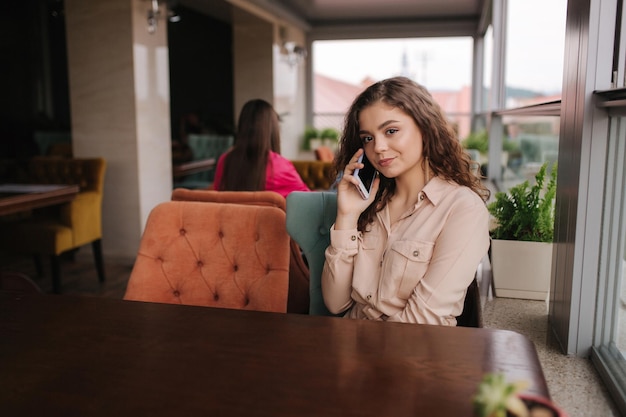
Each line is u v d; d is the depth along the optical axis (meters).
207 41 9.72
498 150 5.16
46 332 1.17
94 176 4.12
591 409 1.17
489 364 0.99
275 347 1.07
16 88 8.82
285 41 8.33
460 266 1.28
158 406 0.86
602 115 1.31
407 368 0.98
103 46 4.54
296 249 2.02
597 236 1.35
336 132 9.13
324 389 0.90
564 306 1.44
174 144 7.36
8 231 3.74
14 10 8.70
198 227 1.71
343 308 1.49
